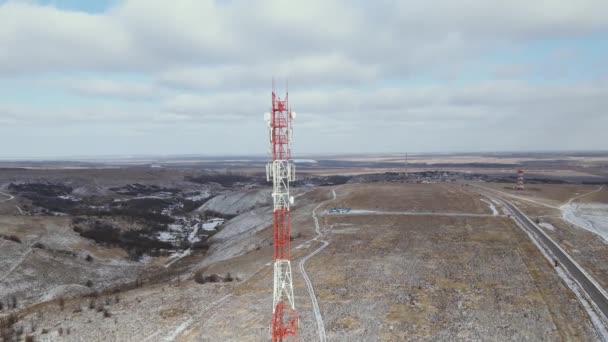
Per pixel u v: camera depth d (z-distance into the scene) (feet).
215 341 91.15
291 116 73.82
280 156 74.33
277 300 80.69
